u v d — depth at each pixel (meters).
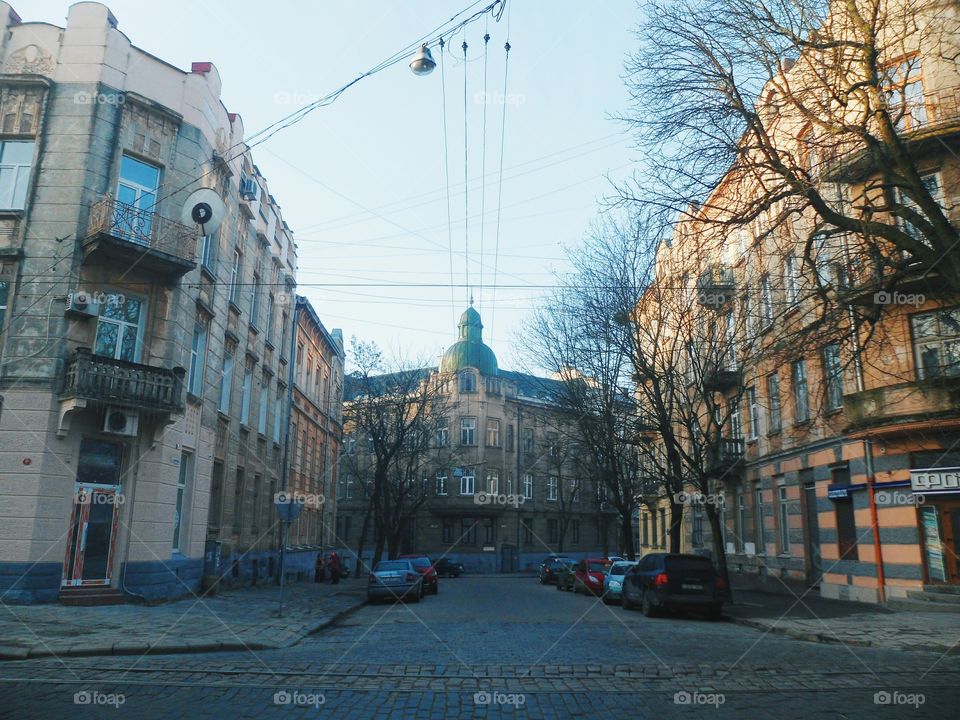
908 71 12.07
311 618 16.30
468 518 58.91
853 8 11.56
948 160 17.02
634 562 24.47
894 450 18.69
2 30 18.17
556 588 35.50
